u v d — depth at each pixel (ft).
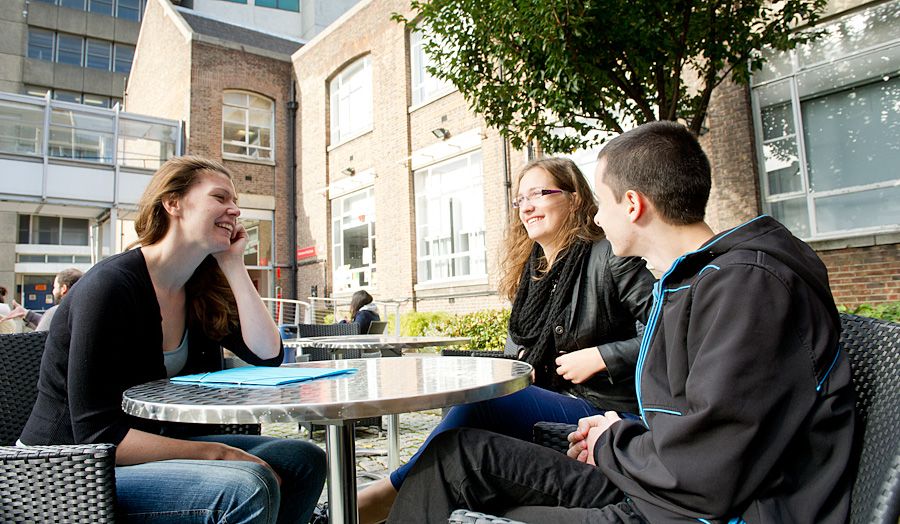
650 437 3.72
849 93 22.27
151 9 62.49
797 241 3.79
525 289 7.21
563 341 6.43
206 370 6.29
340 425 4.57
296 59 56.03
